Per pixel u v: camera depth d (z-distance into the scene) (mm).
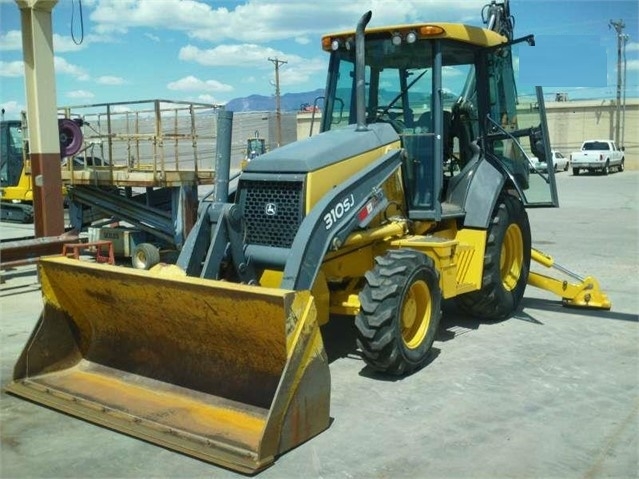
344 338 6512
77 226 11680
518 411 4758
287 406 4027
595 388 5207
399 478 3820
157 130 9922
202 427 4250
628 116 47406
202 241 5230
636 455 4094
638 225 15398
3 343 6566
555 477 3832
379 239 5789
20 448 4254
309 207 5121
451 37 6133
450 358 5918
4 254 8844
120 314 5000
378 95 6578
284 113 37438
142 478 3873
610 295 8375
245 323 4242
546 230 14602
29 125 9938
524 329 6883
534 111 7188
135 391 4863
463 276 6625
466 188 6797
